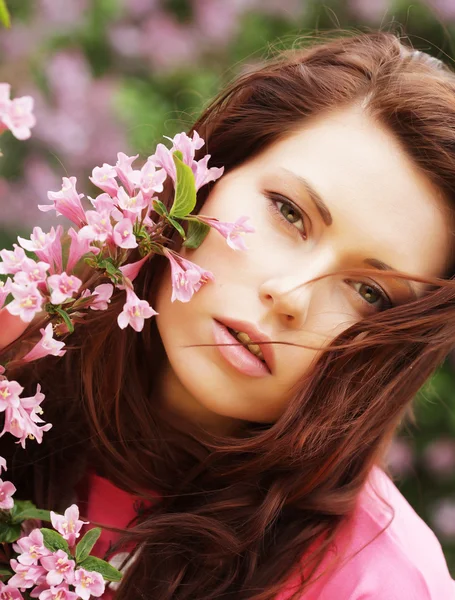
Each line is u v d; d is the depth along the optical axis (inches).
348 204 32.8
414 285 33.9
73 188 30.7
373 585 34.5
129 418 35.8
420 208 33.3
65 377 36.5
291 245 33.0
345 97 34.3
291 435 34.2
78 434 36.3
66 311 30.4
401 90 34.0
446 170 33.4
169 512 35.5
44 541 30.5
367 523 35.8
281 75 35.4
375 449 36.3
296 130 34.2
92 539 30.6
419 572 35.2
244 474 35.3
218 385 33.1
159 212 31.0
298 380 33.4
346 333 33.6
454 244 34.1
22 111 27.7
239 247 32.0
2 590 30.4
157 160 31.2
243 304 32.6
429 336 34.9
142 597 34.3
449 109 33.9
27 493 36.0
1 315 30.6
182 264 31.5
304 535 35.2
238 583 35.0
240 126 35.1
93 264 30.6
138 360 35.6
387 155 33.3
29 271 29.6
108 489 36.3
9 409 30.0
